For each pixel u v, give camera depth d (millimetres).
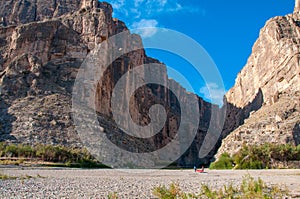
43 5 180125
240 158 72250
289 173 49000
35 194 20547
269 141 88688
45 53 112688
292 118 95250
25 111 86438
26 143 72438
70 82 107500
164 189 21094
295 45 128750
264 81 146750
